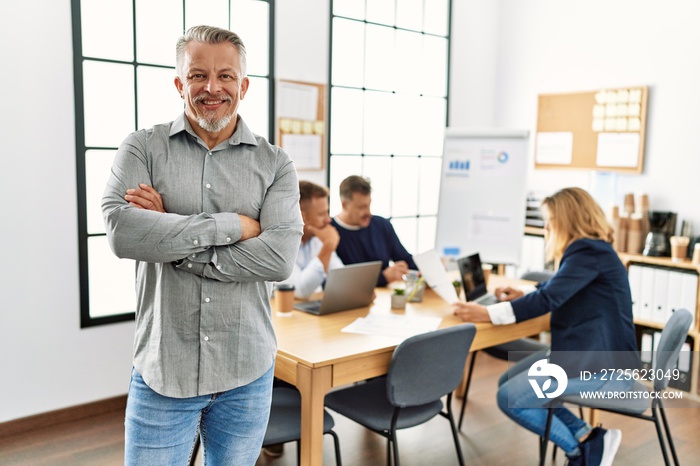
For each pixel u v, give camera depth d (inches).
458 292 134.9
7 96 126.3
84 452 124.9
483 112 220.5
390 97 194.9
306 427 93.4
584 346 112.3
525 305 113.0
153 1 145.3
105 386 143.9
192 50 69.3
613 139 187.6
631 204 180.4
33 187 130.8
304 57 171.3
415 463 123.6
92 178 140.3
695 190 171.5
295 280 127.6
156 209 70.5
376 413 102.4
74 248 137.0
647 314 169.9
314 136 175.3
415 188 206.2
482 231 166.7
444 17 205.6
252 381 73.0
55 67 131.4
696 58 169.9
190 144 72.7
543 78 206.7
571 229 115.7
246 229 71.7
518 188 163.0
